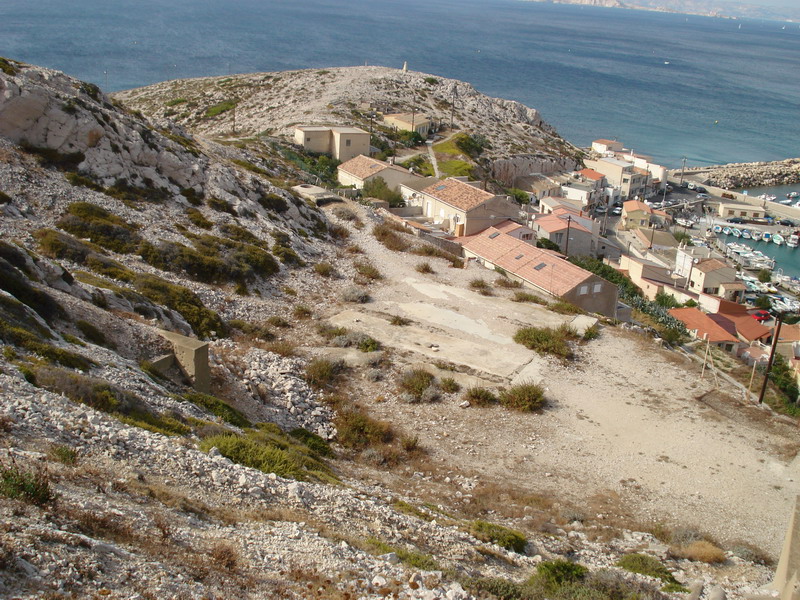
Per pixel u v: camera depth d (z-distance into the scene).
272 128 126.25
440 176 113.88
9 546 11.72
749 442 34.12
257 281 47.56
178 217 50.81
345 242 61.91
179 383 28.50
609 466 31.41
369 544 17.75
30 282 28.47
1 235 37.44
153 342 29.56
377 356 39.75
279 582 14.30
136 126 55.12
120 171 50.78
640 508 28.31
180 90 158.38
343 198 74.62
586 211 124.06
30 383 19.95
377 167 92.62
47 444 16.84
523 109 174.62
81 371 22.92
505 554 20.94
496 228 71.44
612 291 56.25
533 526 25.42
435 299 50.72
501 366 40.62
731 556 24.92
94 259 38.44
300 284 49.78
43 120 48.19
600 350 44.09
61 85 52.25
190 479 18.30
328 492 21.09
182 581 12.89
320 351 40.19
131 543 13.74
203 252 46.84
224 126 135.62
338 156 113.06
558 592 18.30
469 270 58.78
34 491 13.66
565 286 54.41
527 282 57.03
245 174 61.69
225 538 15.66
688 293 84.75
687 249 98.12
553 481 29.88
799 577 18.14
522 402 36.03
